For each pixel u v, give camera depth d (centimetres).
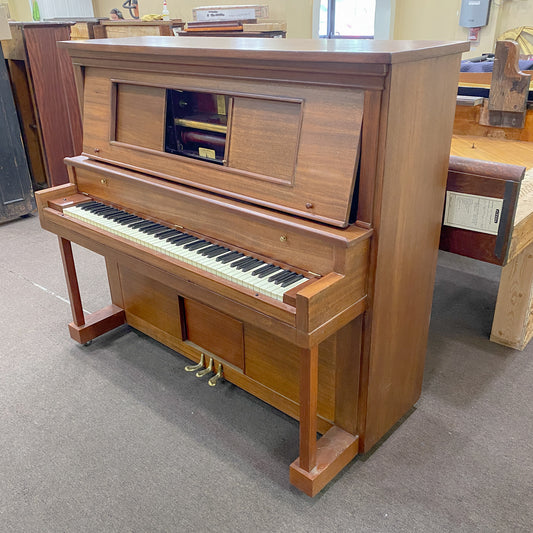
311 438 160
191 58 163
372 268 148
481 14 511
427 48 134
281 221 150
